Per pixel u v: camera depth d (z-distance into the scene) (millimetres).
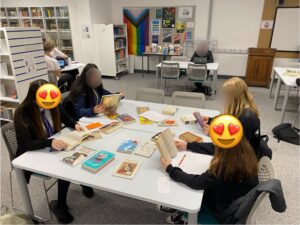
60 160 1575
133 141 1807
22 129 1708
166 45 6977
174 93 2789
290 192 2295
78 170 1471
